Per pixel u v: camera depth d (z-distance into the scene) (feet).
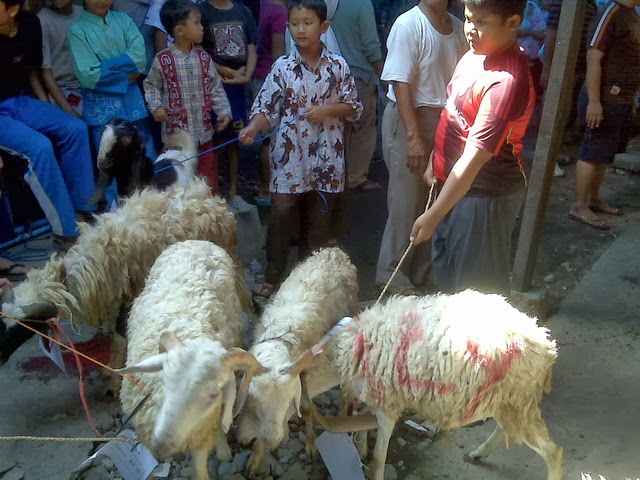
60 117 16.97
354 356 9.18
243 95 19.63
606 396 12.08
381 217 20.18
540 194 13.60
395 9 21.75
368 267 17.07
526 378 8.71
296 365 8.48
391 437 11.12
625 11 15.87
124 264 11.30
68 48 18.26
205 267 10.48
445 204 9.72
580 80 17.84
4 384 12.35
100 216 11.95
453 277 11.84
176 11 15.80
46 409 11.73
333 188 14.28
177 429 7.30
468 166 9.50
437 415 8.91
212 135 17.60
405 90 13.17
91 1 16.84
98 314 11.43
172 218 11.96
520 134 10.34
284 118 13.70
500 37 9.32
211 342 7.84
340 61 13.82
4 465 10.39
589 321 14.55
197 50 16.74
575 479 10.19
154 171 13.74
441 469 10.46
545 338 8.96
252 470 10.25
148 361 7.62
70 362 13.03
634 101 17.60
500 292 11.55
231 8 19.02
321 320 10.00
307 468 10.50
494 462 10.58
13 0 15.48
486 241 10.90
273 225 14.48
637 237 18.60
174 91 16.44
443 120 10.93
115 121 13.00
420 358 8.61
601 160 18.63
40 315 10.41
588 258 17.71
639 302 15.26
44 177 16.28
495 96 9.37
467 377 8.45
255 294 15.24
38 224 18.25
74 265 11.03
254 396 8.46
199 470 9.14
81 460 10.58
